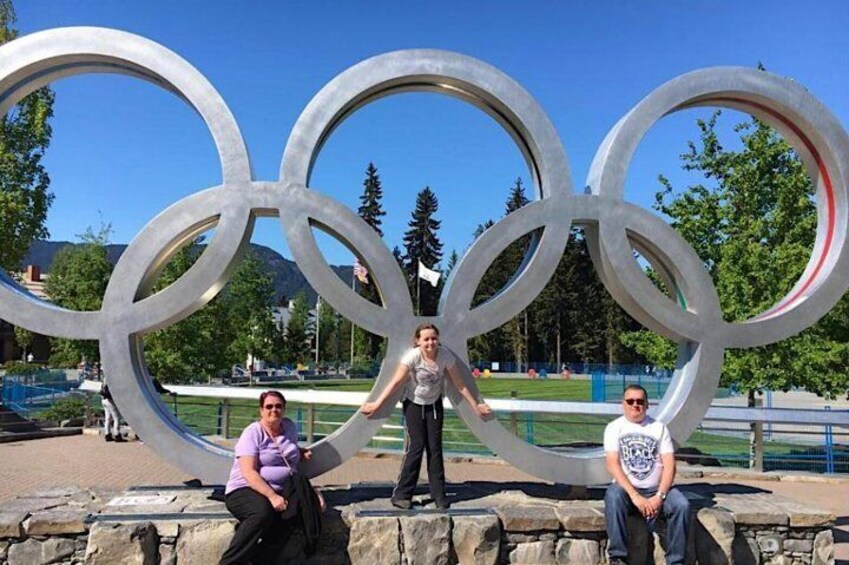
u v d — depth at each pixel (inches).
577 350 2301.9
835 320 455.2
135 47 226.7
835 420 374.3
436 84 244.7
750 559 215.2
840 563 229.5
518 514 213.3
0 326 1876.2
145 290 235.6
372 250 232.4
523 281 236.1
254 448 199.3
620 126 242.5
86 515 203.2
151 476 360.2
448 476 371.9
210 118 229.1
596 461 238.4
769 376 456.1
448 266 2923.2
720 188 511.5
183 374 756.6
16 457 420.2
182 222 227.0
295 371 2166.6
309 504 197.3
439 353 222.8
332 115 231.9
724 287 476.4
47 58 223.1
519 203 2770.7
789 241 473.4
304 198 230.1
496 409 379.6
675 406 243.6
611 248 239.1
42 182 743.7
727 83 241.8
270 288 1504.7
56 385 727.7
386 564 204.4
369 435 228.7
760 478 388.5
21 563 196.2
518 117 239.1
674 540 203.2
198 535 198.8
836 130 243.6
